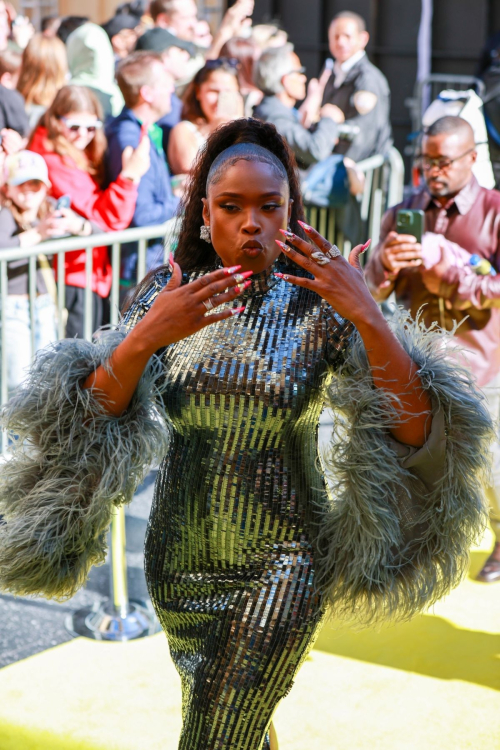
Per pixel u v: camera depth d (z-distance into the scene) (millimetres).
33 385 1718
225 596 1761
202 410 1708
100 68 4918
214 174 1664
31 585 1781
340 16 5484
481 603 3143
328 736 2420
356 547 1705
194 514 1771
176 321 1562
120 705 2553
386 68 8602
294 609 1701
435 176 3232
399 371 1627
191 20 5684
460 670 2736
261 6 8805
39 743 2381
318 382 1708
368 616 1814
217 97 4539
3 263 3576
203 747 1711
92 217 4000
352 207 5035
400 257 3160
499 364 3320
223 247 1673
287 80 4934
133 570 3369
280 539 1737
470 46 8414
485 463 1757
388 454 1669
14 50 5516
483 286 3143
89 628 2957
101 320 4137
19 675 2688
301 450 1751
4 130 4223
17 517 1735
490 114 5000
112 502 1766
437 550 1746
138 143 4059
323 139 4965
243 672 1690
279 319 1718
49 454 1731
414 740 2406
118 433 1701
